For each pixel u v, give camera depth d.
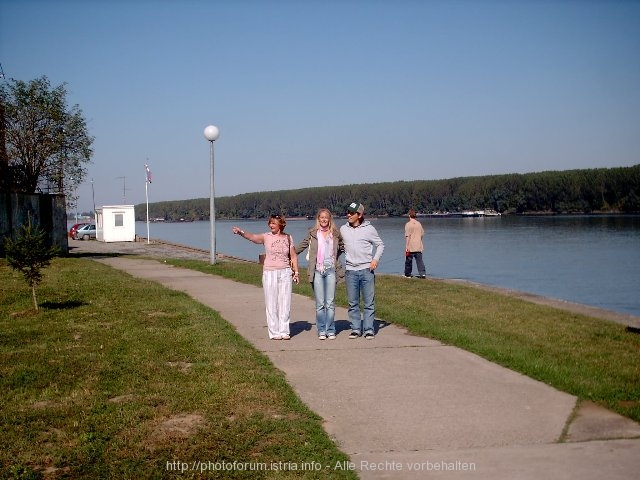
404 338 9.48
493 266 35.25
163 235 103.06
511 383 7.03
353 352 8.53
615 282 27.84
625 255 42.59
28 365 7.66
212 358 8.01
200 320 10.66
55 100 30.12
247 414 5.96
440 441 5.38
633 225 89.56
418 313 11.80
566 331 10.38
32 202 27.52
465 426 5.71
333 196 164.75
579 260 39.09
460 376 7.31
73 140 30.91
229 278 18.59
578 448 5.21
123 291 14.45
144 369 7.47
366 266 9.35
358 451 5.20
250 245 66.19
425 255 43.47
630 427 5.66
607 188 129.25
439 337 9.45
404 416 5.98
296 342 9.18
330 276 9.32
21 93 29.42
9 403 6.27
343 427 5.72
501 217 142.50
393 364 7.87
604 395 6.49
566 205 133.25
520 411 6.10
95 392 6.59
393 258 40.12
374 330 10.12
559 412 6.06
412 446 5.29
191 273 20.38
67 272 19.08
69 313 11.38
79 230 60.41
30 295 13.48
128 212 51.88
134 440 5.33
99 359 7.94
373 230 9.41
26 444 5.25
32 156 29.86
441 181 160.25
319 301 9.36
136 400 6.35
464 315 11.83
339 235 9.46
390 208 158.88
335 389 6.82
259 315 11.50
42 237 11.96
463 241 59.28
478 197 146.25
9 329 9.93
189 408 6.12
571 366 7.70
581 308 14.55
